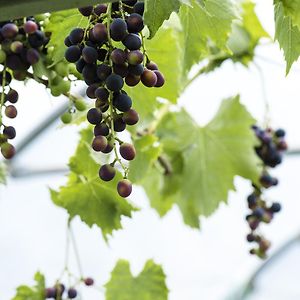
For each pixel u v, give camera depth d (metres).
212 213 2.37
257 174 2.28
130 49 1.37
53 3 1.37
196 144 2.33
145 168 1.95
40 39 1.50
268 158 2.28
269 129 2.32
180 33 1.88
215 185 2.35
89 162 1.82
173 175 2.33
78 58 1.40
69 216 1.88
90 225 1.84
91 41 1.40
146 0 1.38
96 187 1.83
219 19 1.70
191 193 2.37
